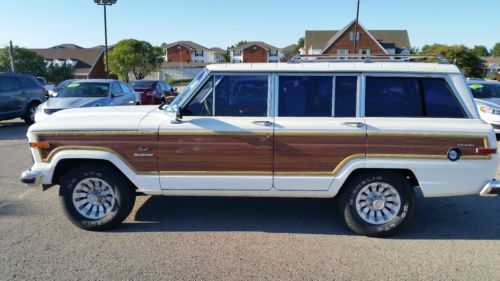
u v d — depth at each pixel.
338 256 3.76
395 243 4.06
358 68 4.07
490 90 11.47
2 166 7.15
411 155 3.97
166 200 5.34
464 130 3.94
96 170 4.19
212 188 4.16
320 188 4.10
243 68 4.10
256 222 4.59
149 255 3.74
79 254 3.75
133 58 52.78
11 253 3.76
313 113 4.09
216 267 3.52
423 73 4.04
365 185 4.11
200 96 4.16
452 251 3.89
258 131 4.02
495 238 4.20
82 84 11.16
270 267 3.53
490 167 3.98
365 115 4.07
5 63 43.03
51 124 4.14
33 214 4.77
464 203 5.28
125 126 4.08
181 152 4.09
